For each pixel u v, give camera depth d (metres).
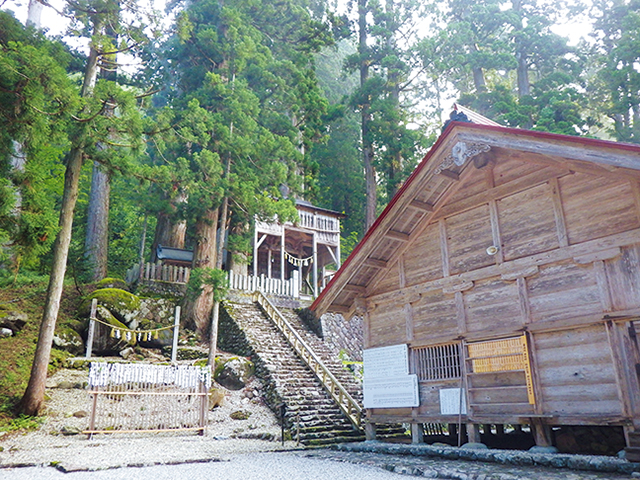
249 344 19.22
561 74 32.53
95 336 17.77
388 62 34.84
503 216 10.30
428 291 11.47
